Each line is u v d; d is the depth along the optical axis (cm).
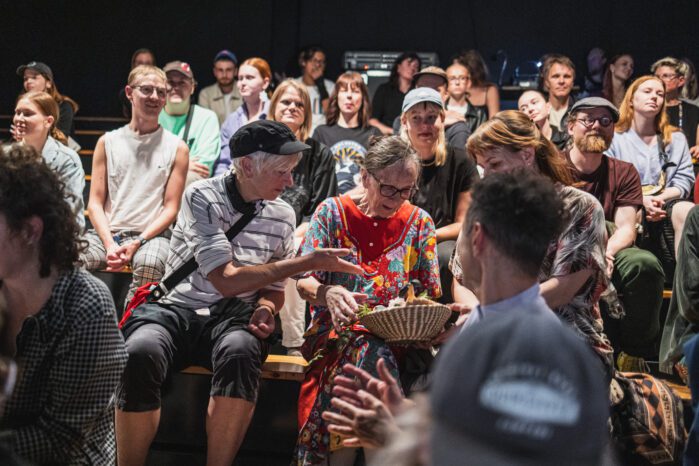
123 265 331
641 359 312
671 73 498
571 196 229
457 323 236
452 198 324
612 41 753
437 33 772
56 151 352
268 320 256
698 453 173
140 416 241
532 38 762
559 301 224
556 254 227
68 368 178
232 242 257
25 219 172
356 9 774
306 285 251
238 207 256
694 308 261
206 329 260
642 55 751
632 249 317
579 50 757
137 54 635
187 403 274
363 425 141
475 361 78
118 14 761
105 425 194
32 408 182
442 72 452
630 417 241
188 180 416
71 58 759
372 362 235
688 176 402
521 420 74
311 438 236
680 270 265
